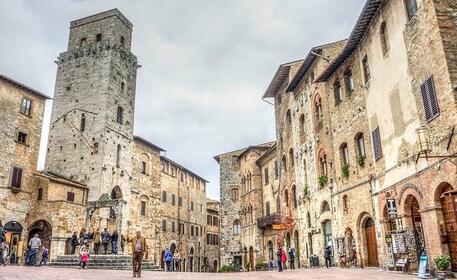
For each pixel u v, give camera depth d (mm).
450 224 16875
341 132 29312
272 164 49094
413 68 19359
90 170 47312
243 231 55656
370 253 25266
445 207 17188
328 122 31609
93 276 17750
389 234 21859
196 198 76938
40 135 41969
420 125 18750
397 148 21250
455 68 16375
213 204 91062
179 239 66688
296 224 38750
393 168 21734
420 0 18438
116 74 53000
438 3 17344
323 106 32656
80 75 52750
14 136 38688
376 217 23938
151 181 58156
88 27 56156
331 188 30500
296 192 38969
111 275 19016
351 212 27125
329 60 32312
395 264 21406
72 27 57156
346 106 28703
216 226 86312
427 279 16047
